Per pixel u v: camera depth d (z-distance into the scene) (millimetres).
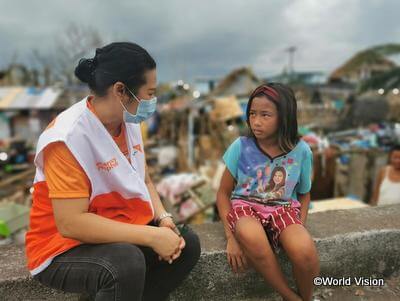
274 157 1933
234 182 2111
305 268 1681
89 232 1316
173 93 18594
